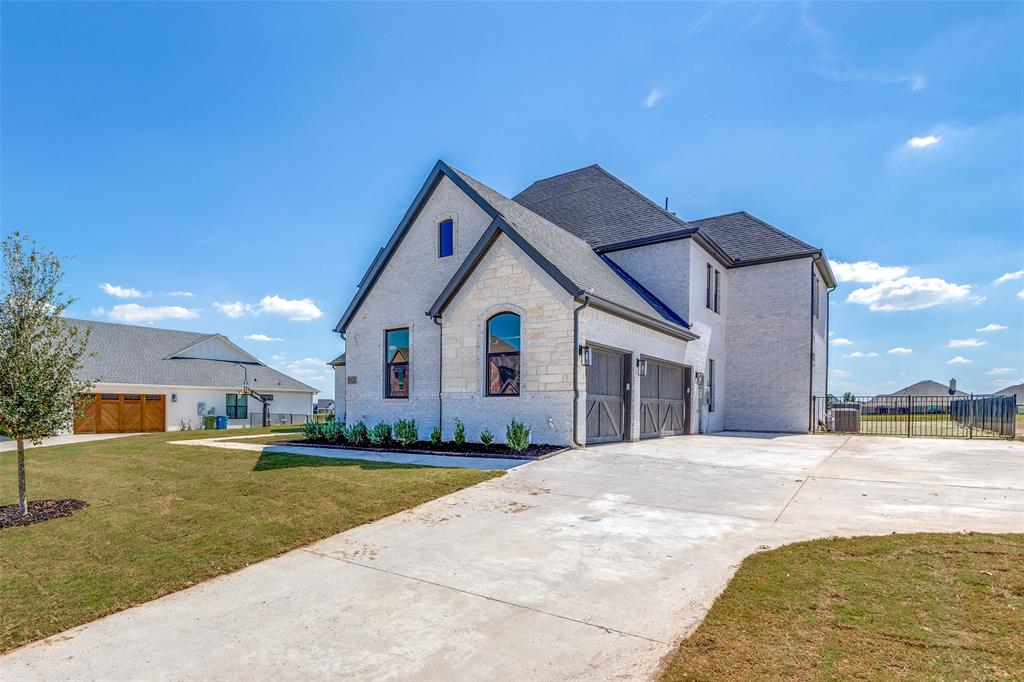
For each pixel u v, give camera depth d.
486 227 14.51
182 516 7.27
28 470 12.01
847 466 10.38
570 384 12.26
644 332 15.77
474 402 13.73
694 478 9.07
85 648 3.86
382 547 5.86
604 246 20.00
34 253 8.03
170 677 3.42
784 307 21.75
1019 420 31.23
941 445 14.81
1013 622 3.49
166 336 35.78
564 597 4.39
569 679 3.20
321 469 10.09
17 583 5.11
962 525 5.99
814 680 2.91
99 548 6.10
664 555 5.28
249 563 5.54
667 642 3.57
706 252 20.41
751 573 4.61
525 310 13.03
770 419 21.64
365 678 3.30
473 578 4.89
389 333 16.42
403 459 11.30
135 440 18.48
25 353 7.82
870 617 3.63
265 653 3.68
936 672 2.92
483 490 8.26
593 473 9.47
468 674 3.29
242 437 18.75
